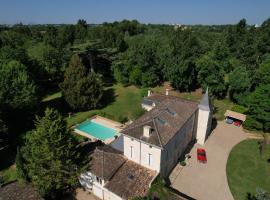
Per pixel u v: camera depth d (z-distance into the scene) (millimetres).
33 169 35406
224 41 112625
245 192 39625
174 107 47562
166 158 40250
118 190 35188
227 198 38531
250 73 72188
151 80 89000
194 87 87062
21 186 36281
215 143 53812
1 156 49312
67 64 92688
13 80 55250
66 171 36156
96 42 99875
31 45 107188
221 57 95312
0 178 39906
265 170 44969
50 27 117250
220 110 71188
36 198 34000
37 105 60625
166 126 41000
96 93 72062
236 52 110500
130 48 97562
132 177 37094
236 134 58094
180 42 105875
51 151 34406
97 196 38719
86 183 39500
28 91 55875
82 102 69125
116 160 39125
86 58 97062
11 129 53812
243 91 70188
